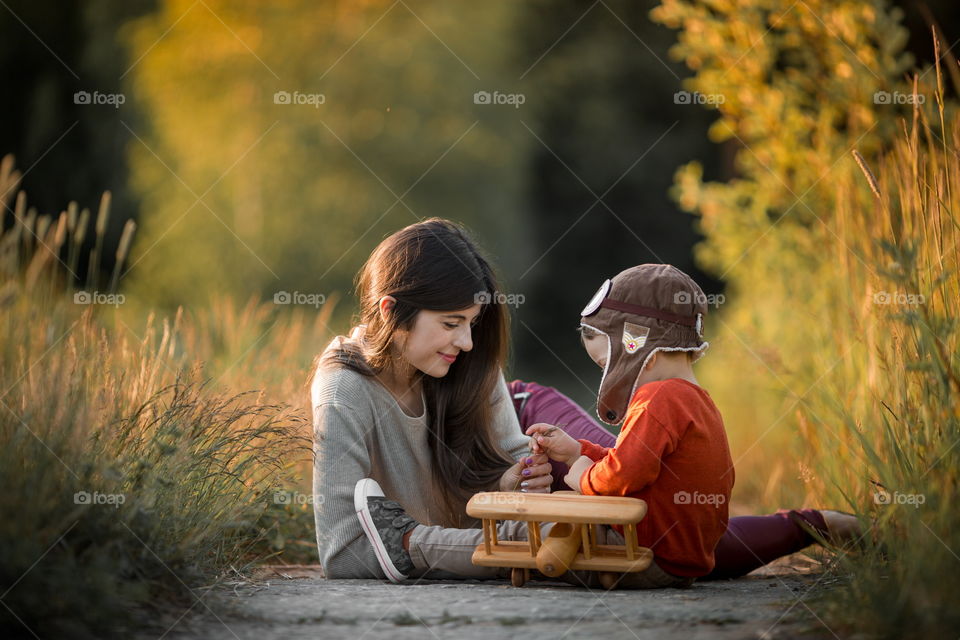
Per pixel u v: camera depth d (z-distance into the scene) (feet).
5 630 7.72
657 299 10.90
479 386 12.12
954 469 9.25
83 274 58.54
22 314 10.91
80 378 10.50
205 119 55.72
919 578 8.20
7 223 28.35
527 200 66.54
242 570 11.04
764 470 21.31
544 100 68.95
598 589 10.41
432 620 8.41
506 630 8.11
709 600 9.41
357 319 12.96
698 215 71.97
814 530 11.60
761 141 21.86
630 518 9.63
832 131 20.47
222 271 54.39
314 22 58.08
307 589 10.00
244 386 15.75
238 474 11.49
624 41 71.05
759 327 22.17
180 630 8.16
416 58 59.47
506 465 12.36
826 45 20.08
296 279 55.67
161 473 10.29
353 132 57.93
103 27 59.26
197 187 55.62
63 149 59.72
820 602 8.93
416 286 11.23
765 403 23.82
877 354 12.14
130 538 9.16
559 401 14.58
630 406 10.57
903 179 12.53
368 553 10.90
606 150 70.85
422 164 59.00
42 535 8.47
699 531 10.36
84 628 7.89
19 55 60.03
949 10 29.91
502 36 63.57
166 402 12.30
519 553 10.28
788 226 21.72
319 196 56.39
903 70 19.17
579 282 72.02
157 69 55.77
